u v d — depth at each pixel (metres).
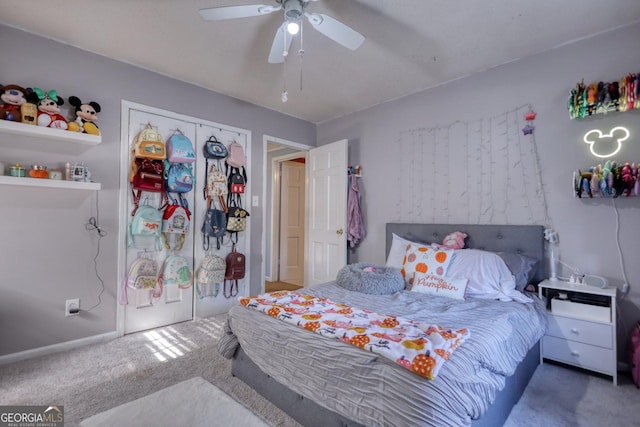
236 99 3.51
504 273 2.28
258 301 1.98
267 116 3.80
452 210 3.03
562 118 2.43
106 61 2.63
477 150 2.87
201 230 3.22
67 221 2.44
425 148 3.23
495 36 2.32
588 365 2.06
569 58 2.40
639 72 2.13
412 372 1.17
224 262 3.27
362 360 1.30
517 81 2.65
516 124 2.65
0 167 2.10
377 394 1.21
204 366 2.19
